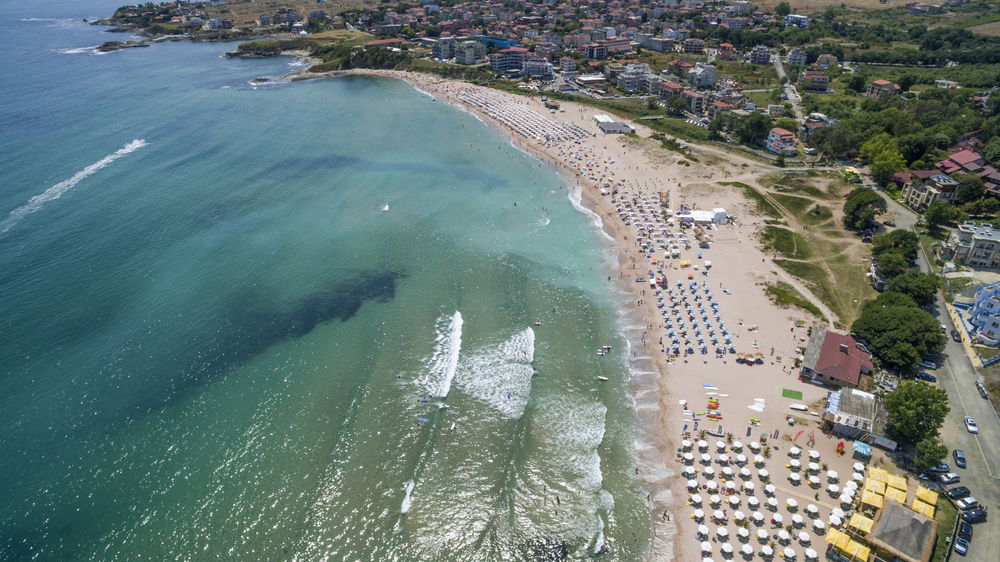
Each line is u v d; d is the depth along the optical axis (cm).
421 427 7325
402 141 17800
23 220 11694
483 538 6019
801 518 5894
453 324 9262
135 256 10706
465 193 14100
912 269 10231
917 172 13212
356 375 8144
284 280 10256
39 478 6494
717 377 8044
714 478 6500
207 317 9219
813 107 18975
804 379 7912
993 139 14575
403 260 11044
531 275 10681
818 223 12262
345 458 6875
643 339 8938
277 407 7575
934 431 6425
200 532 6000
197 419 7350
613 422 7431
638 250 11444
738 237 11775
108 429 7150
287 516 6184
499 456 6950
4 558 5678
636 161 15988
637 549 5866
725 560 5669
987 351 8219
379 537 6009
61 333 8669
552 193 14238
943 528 5759
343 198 13538
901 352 7781
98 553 5766
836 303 9500
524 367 8350
